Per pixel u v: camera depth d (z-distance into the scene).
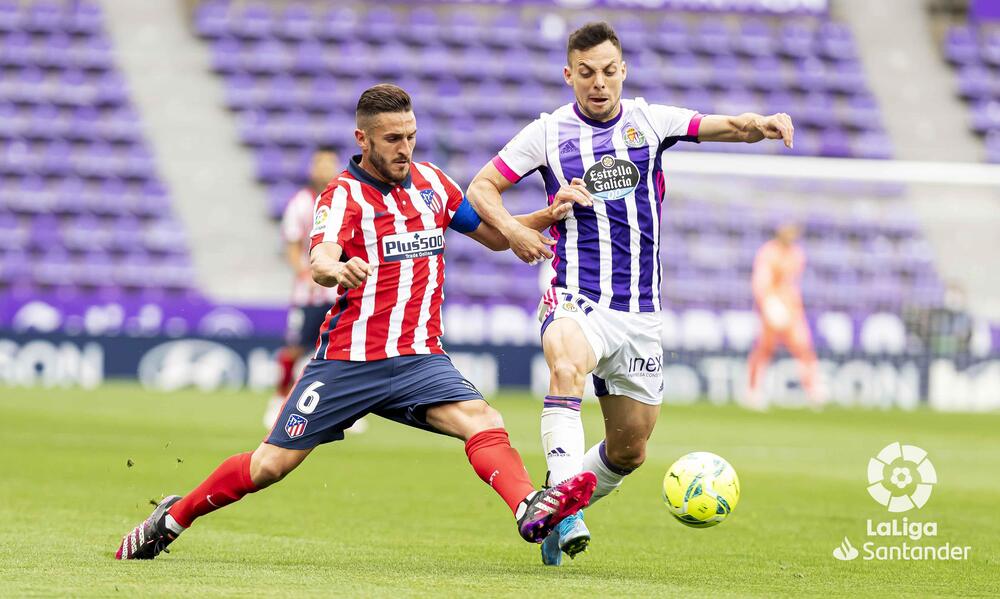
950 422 65.12
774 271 71.88
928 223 98.25
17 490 29.53
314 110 98.25
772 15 107.44
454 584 16.58
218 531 23.56
